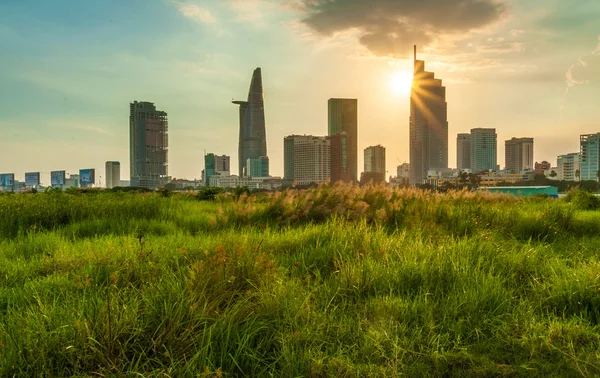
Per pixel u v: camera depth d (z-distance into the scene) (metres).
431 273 4.26
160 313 3.10
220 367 2.45
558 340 3.07
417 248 5.14
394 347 2.87
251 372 2.66
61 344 2.68
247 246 4.89
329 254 5.20
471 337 3.19
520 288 4.20
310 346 2.86
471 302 3.58
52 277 4.50
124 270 4.55
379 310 3.48
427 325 3.22
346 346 2.96
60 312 3.11
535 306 3.70
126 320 2.91
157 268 4.37
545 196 22.30
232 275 3.84
